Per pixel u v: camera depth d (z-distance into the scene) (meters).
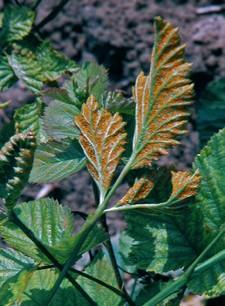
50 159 0.51
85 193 1.14
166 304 0.50
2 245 0.87
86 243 0.45
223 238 0.51
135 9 1.22
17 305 0.50
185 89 0.41
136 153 0.43
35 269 0.45
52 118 0.53
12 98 1.17
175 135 0.42
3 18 0.72
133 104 0.51
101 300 0.53
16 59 0.70
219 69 1.16
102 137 0.43
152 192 0.50
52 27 1.24
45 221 0.51
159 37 0.40
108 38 1.22
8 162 0.39
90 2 1.24
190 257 0.52
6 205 0.40
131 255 0.52
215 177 0.52
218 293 0.50
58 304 0.52
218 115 0.76
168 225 0.52
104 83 0.55
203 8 1.21
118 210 0.43
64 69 0.70
